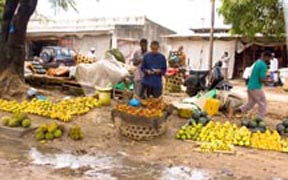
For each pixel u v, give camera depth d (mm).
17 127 9320
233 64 29422
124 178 6812
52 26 35125
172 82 17547
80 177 6789
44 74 16203
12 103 11391
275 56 28953
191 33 33406
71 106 11102
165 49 34625
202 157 8055
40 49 34438
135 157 8000
